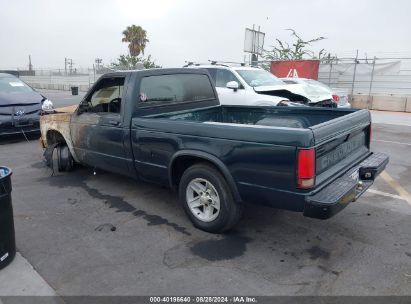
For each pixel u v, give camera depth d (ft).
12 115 28.25
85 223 14.06
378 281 10.10
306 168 10.09
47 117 20.33
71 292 9.79
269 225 13.66
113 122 15.37
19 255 11.64
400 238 12.57
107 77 15.87
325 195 10.41
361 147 14.64
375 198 16.43
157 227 13.64
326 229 13.29
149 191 17.47
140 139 14.30
